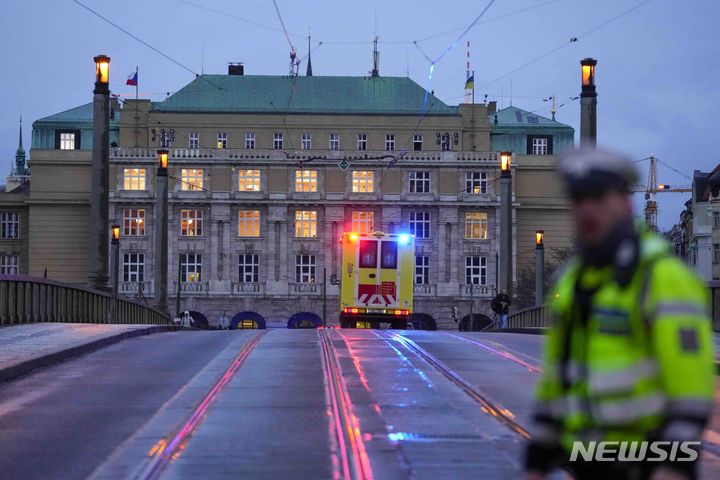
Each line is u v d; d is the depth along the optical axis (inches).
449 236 7337.6
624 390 302.8
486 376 1363.2
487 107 7662.4
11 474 746.2
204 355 1660.9
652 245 307.7
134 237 7219.5
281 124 7391.7
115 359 1587.1
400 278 3779.5
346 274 3782.0
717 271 6565.0
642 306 301.3
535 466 328.2
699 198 6801.2
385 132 7440.9
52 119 7741.1
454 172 7357.3
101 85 2377.0
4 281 2012.8
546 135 7839.6
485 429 929.5
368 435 896.9
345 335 2208.4
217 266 7278.5
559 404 323.6
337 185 7308.1
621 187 309.7
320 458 795.4
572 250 6619.1
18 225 7564.0
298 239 7313.0
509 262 3250.5
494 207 7352.4
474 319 7377.0
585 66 2143.2
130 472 749.3
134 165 7224.4
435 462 775.1
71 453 825.5
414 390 1213.7
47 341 1717.5
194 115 7352.4
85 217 7367.1
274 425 957.8
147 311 3668.8
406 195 7308.1
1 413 1038.4
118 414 1030.4
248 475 734.5
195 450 834.8
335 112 7416.3
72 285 2447.1
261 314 7283.5
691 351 290.0
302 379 1330.0
